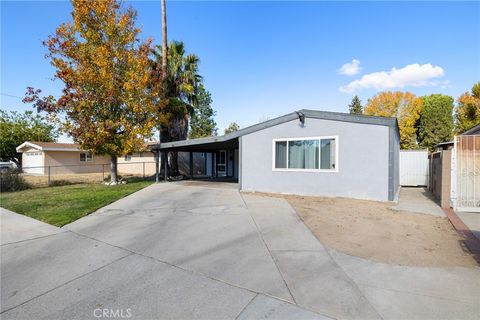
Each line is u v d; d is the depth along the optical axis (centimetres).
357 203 822
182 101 1741
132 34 1381
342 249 450
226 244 483
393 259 407
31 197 1039
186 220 658
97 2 1312
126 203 891
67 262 414
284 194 1015
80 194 1090
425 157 1427
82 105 1277
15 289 335
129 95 1351
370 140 870
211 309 284
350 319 265
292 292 316
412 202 866
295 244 476
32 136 3206
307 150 982
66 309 290
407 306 285
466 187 732
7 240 523
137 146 1390
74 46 1310
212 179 1794
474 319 262
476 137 729
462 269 371
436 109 3638
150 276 363
